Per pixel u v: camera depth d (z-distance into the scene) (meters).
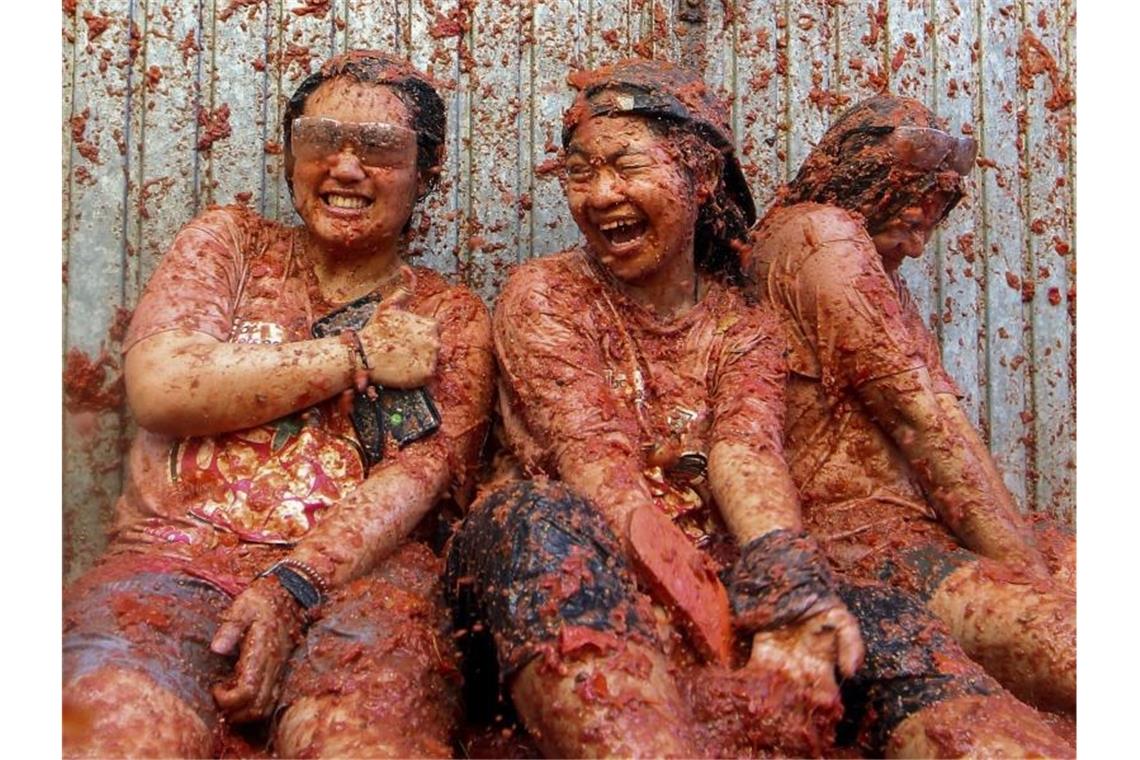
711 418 2.34
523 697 1.74
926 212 2.66
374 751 1.76
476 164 3.03
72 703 1.78
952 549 2.37
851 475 2.49
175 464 2.30
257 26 2.94
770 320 2.46
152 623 1.94
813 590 1.89
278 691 1.92
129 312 2.78
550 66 3.09
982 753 1.82
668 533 1.99
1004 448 3.17
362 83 2.51
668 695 1.73
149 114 2.86
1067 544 2.60
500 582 1.79
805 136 3.22
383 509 2.17
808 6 3.26
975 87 3.31
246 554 2.20
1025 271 3.28
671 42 3.20
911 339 2.46
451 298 2.50
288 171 2.62
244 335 2.40
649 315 2.43
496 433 2.46
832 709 1.86
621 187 2.31
